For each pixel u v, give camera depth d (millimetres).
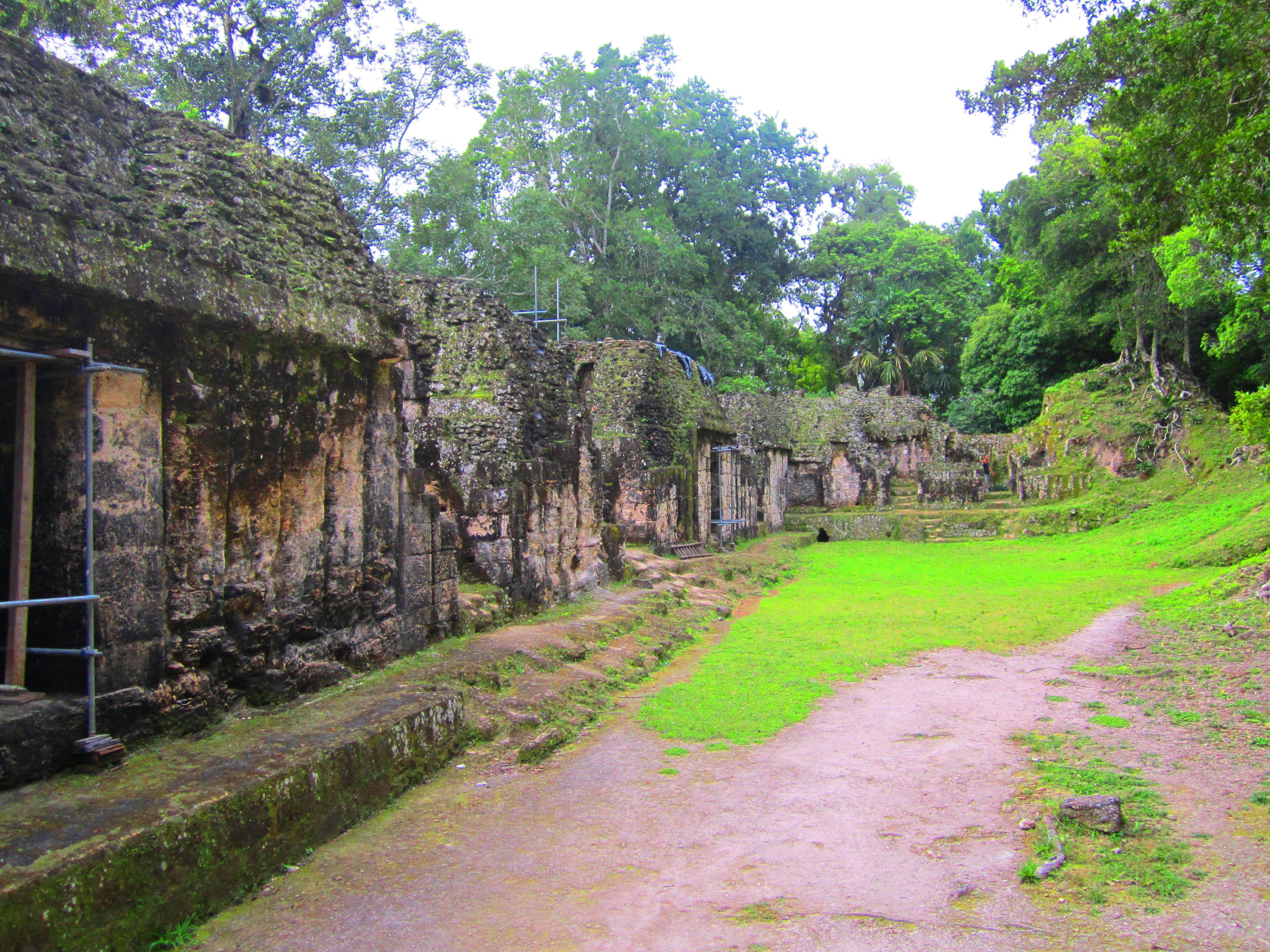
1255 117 8367
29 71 5824
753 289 48906
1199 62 9352
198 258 6258
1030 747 7309
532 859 5281
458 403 13172
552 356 15523
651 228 41594
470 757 7234
